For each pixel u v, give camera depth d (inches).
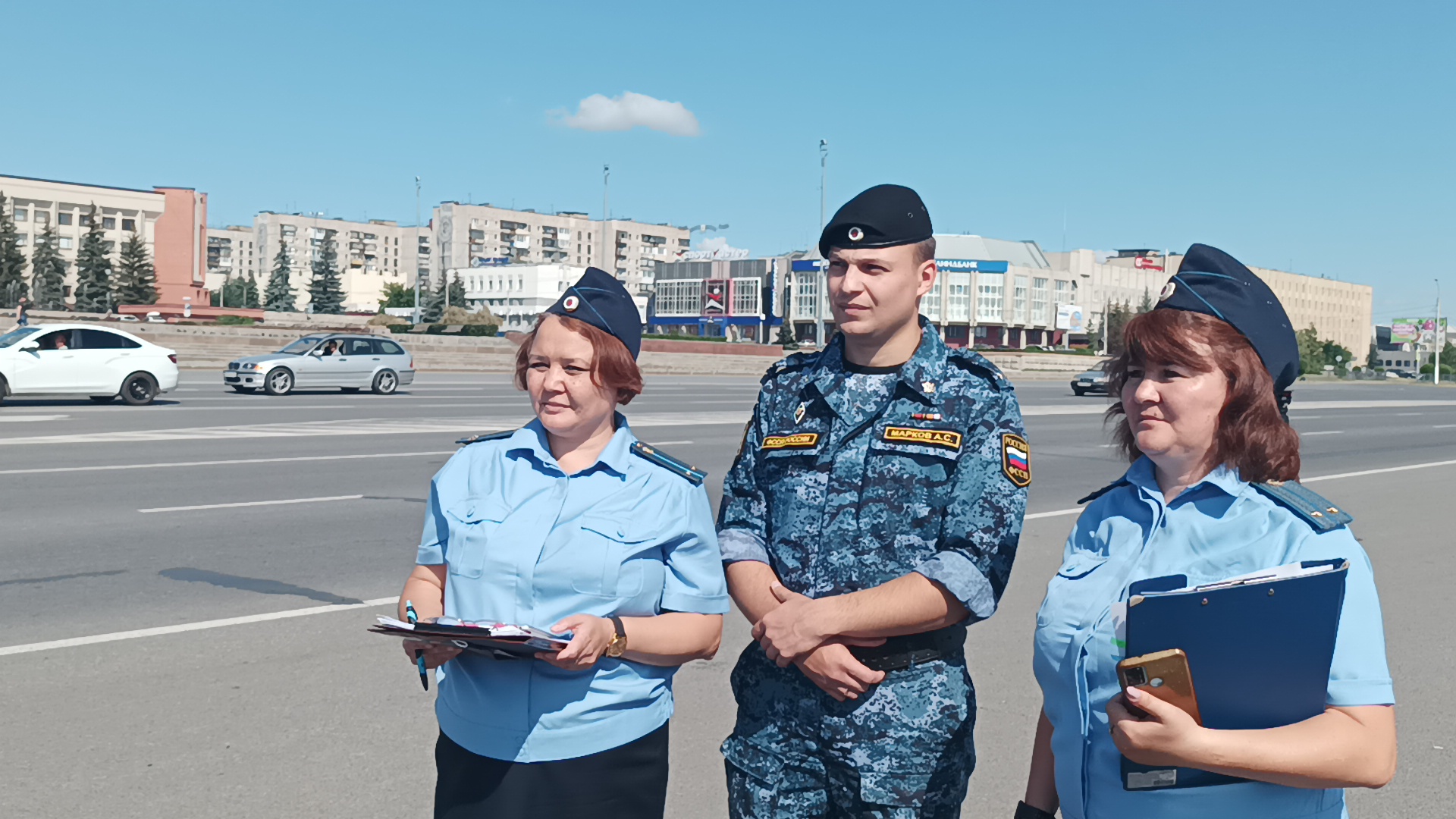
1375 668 66.2
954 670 92.7
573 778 88.7
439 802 92.4
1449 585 296.8
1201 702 64.2
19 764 156.0
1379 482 526.0
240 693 187.5
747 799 96.2
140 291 3518.7
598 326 92.4
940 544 92.0
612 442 94.5
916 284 95.1
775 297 4726.9
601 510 91.2
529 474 93.6
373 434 616.4
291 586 263.4
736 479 102.3
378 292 6013.8
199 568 280.8
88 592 254.7
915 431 92.6
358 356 980.6
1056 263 5339.6
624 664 90.4
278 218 6525.6
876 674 89.5
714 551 95.4
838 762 91.7
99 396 813.2
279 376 929.5
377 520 353.4
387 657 208.8
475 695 89.9
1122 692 65.8
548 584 88.9
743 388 1332.4
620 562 89.6
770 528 98.7
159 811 142.9
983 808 152.6
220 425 644.1
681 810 150.2
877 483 92.7
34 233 3964.1
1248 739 63.6
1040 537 358.0
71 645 212.5
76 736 167.2
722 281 5004.9
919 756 90.1
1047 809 87.1
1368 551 346.0
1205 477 74.7
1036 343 4940.9
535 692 88.6
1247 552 70.9
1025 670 214.2
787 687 95.0
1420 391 2213.3
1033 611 261.9
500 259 6141.7
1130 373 78.3
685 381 1510.8
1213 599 63.0
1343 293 6963.6
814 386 98.0
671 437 649.6
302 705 182.2
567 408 92.0
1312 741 64.0
